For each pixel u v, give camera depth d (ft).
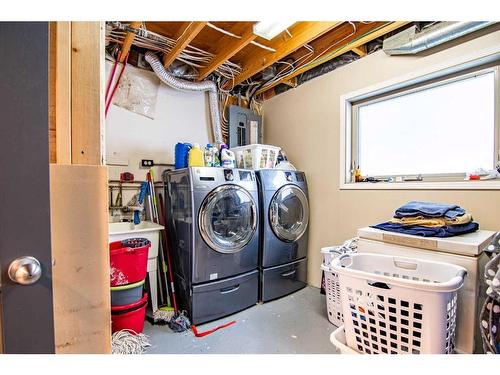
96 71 2.58
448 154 6.58
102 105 2.61
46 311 1.87
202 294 6.76
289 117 10.27
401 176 7.31
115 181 8.04
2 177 1.73
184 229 6.97
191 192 6.68
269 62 8.12
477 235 4.23
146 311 7.23
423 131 7.03
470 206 5.81
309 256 9.45
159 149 8.98
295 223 9.12
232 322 6.87
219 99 10.30
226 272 7.20
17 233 1.76
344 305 3.70
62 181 2.26
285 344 5.84
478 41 5.70
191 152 7.76
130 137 8.39
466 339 3.55
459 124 6.40
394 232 4.53
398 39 6.60
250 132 10.69
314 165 9.32
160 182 8.93
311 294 8.71
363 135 8.36
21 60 1.79
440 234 4.09
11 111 1.75
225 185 7.25
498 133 5.74
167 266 7.66
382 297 3.30
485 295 3.66
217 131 9.82
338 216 8.54
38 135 1.83
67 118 2.41
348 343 3.71
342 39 7.39
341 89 8.42
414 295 3.07
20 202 1.77
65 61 2.42
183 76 9.04
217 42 8.00
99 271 2.41
